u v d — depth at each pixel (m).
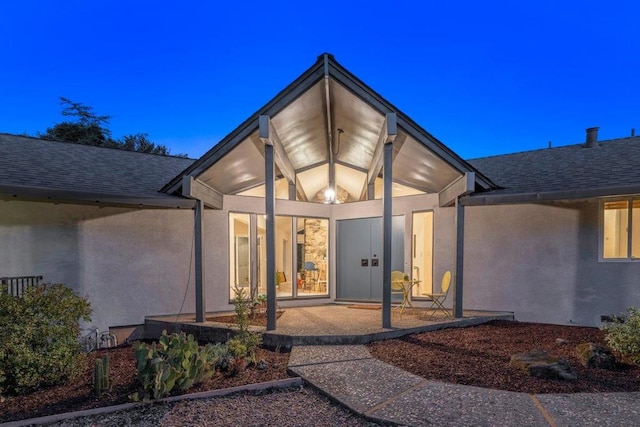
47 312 5.34
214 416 4.14
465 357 5.92
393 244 10.38
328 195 11.20
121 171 9.87
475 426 3.73
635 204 8.18
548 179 8.92
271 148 7.38
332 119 8.68
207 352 5.36
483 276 9.33
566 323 8.48
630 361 5.45
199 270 8.30
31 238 7.89
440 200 9.59
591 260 8.36
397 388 4.69
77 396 4.80
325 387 4.74
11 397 4.85
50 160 9.34
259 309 9.38
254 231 10.11
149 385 4.55
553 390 4.60
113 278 8.63
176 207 8.41
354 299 10.77
